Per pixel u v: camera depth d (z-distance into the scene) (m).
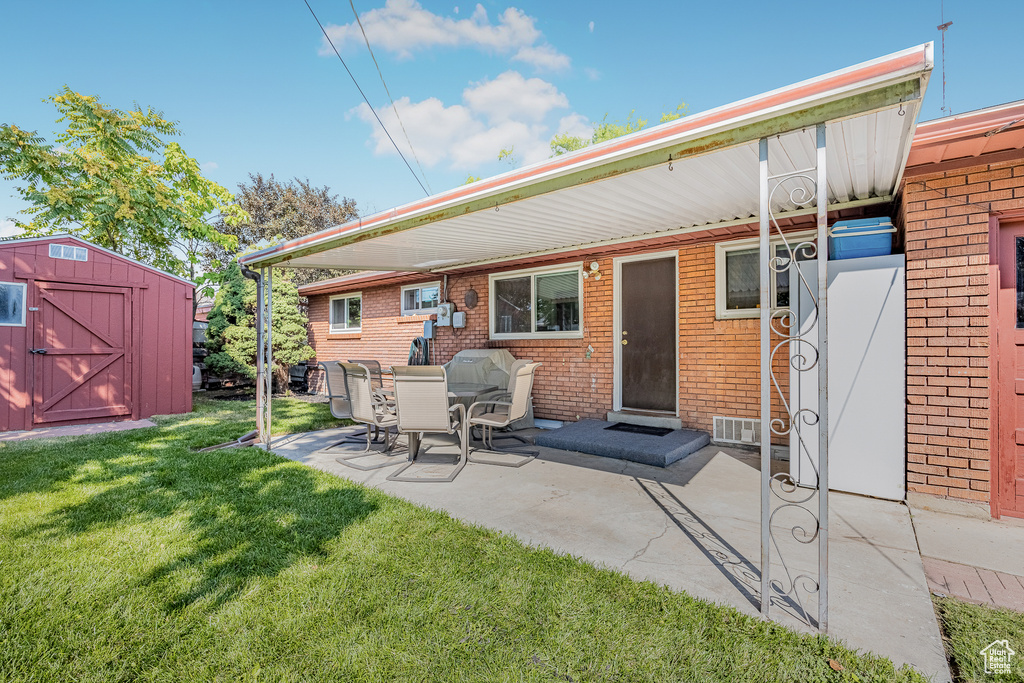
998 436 3.62
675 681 1.89
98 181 11.84
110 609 2.37
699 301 6.21
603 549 3.07
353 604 2.42
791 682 1.89
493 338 8.59
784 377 5.62
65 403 7.58
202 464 5.12
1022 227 3.57
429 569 2.78
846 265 4.06
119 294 8.16
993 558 2.98
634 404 6.99
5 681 1.88
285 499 3.98
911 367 3.86
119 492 4.17
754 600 2.47
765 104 2.25
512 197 3.48
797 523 3.49
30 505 3.84
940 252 3.73
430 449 6.00
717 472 4.82
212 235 14.48
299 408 9.70
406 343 10.38
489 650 2.07
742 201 4.33
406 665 1.99
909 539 3.22
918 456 3.83
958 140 3.15
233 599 2.48
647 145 2.64
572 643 2.12
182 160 13.57
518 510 3.78
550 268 7.80
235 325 11.42
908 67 1.91
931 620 2.30
